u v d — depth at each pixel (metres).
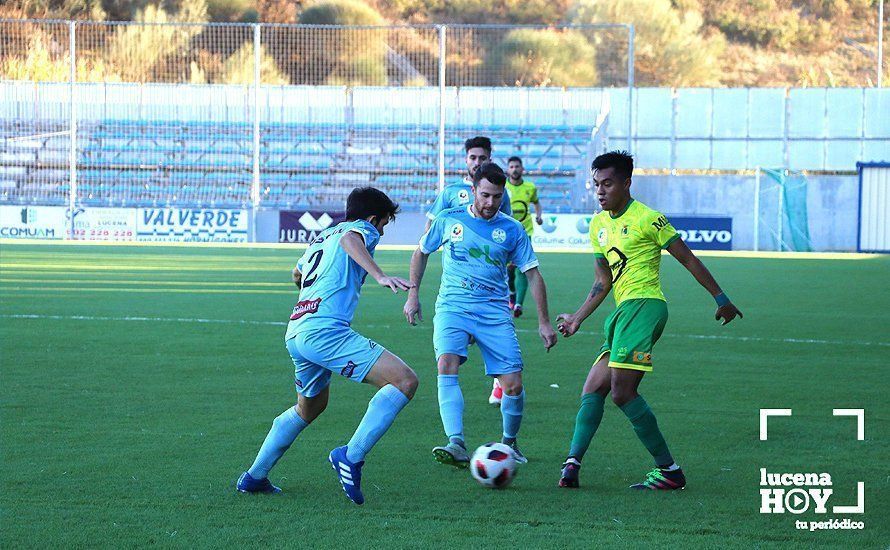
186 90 81.56
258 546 9.48
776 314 30.19
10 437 13.73
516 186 30.66
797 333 25.88
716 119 86.12
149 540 9.61
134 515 10.40
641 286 12.01
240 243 68.88
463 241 13.44
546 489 11.70
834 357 21.98
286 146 79.25
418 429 14.75
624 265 12.07
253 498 11.09
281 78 112.19
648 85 128.25
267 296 33.19
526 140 80.00
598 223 12.38
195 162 78.69
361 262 10.88
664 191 82.75
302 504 10.91
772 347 23.42
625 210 12.12
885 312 30.86
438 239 13.74
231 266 46.00
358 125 79.62
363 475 12.22
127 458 12.68
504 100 83.38
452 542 9.67
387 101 82.69
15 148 78.19
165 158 78.81
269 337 23.86
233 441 13.68
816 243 80.19
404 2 128.75
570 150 79.88
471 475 12.27
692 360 21.48
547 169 79.12
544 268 47.75
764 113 85.75
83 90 81.31
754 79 135.75
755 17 140.50
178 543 9.54
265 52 115.19
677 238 11.93
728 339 24.72
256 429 14.41
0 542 9.50
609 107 83.81
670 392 17.81
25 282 36.84
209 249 59.47
